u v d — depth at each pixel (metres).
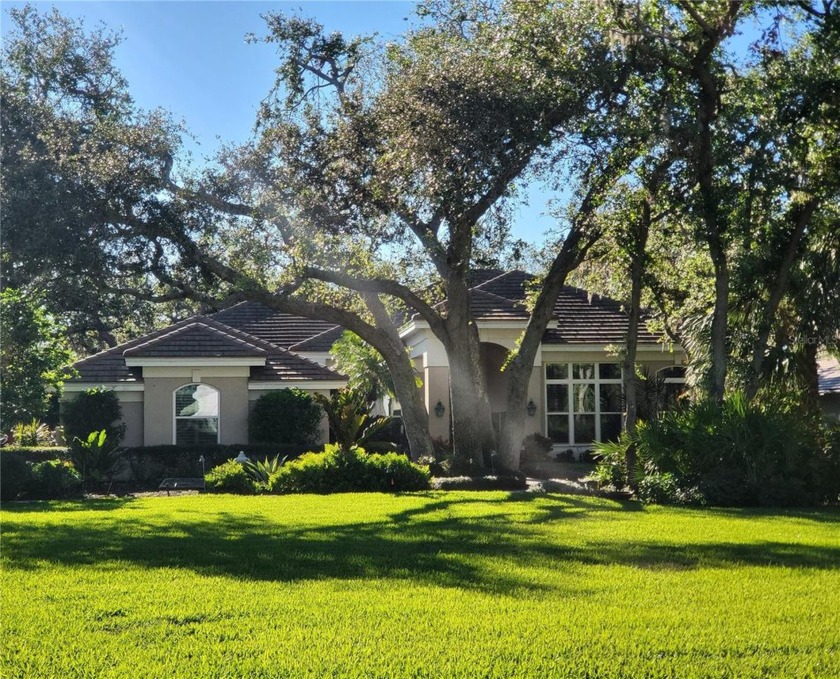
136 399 24.61
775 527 11.78
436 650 5.82
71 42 21.64
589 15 15.98
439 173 16.20
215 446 23.08
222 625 6.45
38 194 17.23
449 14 18.83
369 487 18.20
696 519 12.71
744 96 15.95
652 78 16.47
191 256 18.39
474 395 20.55
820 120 16.45
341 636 6.13
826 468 15.29
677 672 5.41
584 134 16.06
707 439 15.50
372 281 19.53
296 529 11.67
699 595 7.39
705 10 15.75
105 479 20.80
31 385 19.11
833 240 17.45
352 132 17.77
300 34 19.62
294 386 25.30
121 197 17.72
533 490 17.92
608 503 15.15
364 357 27.92
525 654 5.73
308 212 17.86
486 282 29.62
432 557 9.23
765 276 17.62
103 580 8.08
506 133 15.95
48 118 19.16
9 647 5.93
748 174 16.12
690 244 18.50
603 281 22.31
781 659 5.66
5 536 10.97
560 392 27.47
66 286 19.56
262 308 34.16
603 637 6.10
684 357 27.31
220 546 10.05
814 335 18.03
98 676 5.36
